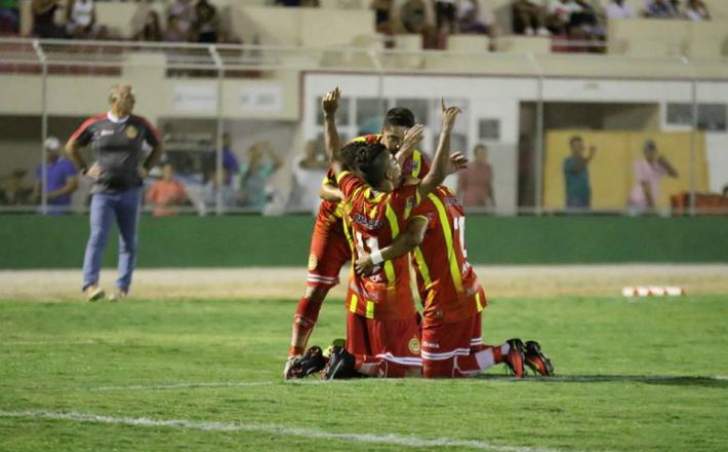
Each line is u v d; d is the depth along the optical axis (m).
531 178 80.94
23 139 74.12
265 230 77.75
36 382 33.16
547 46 93.56
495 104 79.88
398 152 32.44
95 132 53.72
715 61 82.62
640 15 97.38
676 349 43.09
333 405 29.58
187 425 27.19
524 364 34.44
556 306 57.50
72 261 75.00
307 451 24.77
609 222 82.25
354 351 33.81
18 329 45.75
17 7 86.25
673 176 82.75
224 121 76.88
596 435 26.59
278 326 48.34
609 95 81.38
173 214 76.50
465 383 32.81
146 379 33.88
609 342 45.00
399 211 31.78
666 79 82.00
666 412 29.30
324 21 90.44
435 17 93.44
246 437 26.02
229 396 30.77
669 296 62.69
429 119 78.69
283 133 77.56
